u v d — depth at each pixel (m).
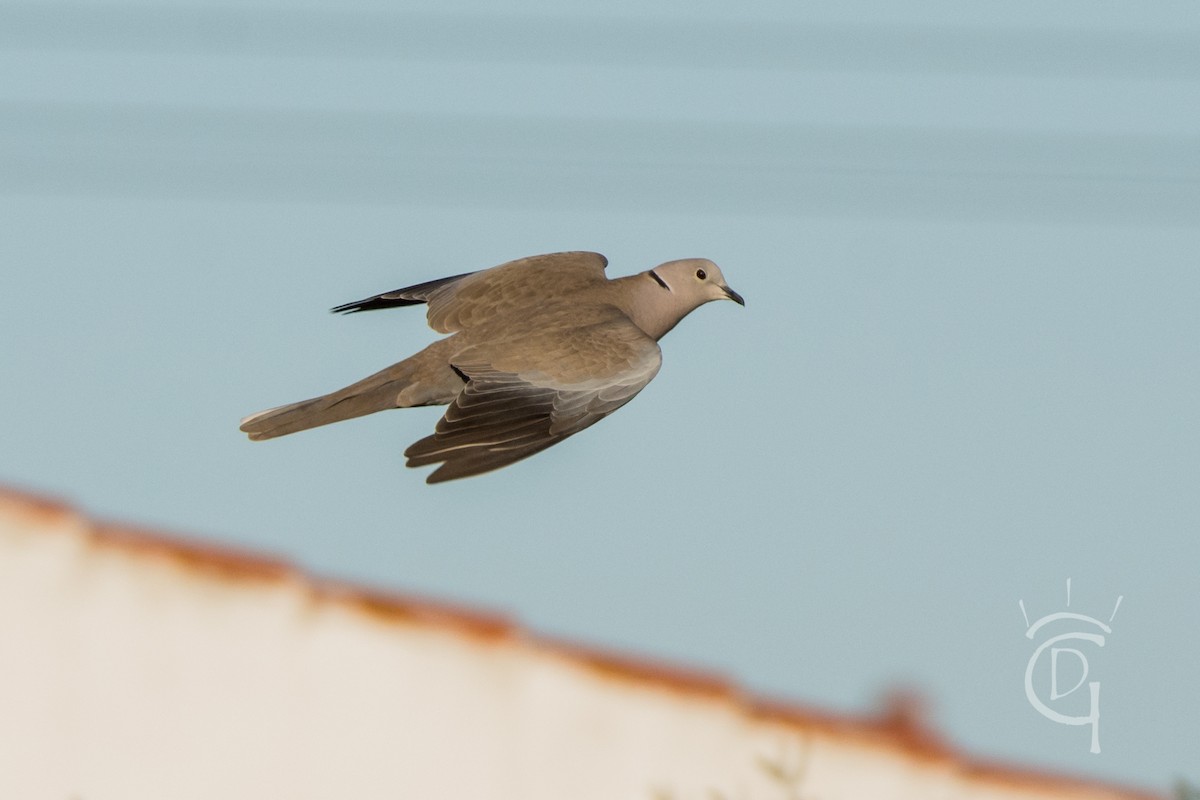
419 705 10.46
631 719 10.33
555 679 10.44
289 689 10.55
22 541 10.81
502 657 10.52
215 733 10.56
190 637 10.70
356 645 10.59
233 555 10.91
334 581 10.84
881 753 10.23
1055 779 10.45
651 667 10.48
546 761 10.30
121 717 10.58
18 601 10.72
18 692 10.61
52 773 10.51
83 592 10.77
